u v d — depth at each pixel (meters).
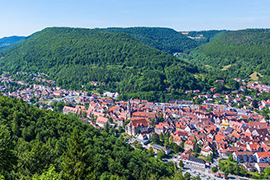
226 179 169.38
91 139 160.50
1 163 75.44
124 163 146.38
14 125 139.75
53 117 185.62
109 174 121.56
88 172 75.69
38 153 88.75
